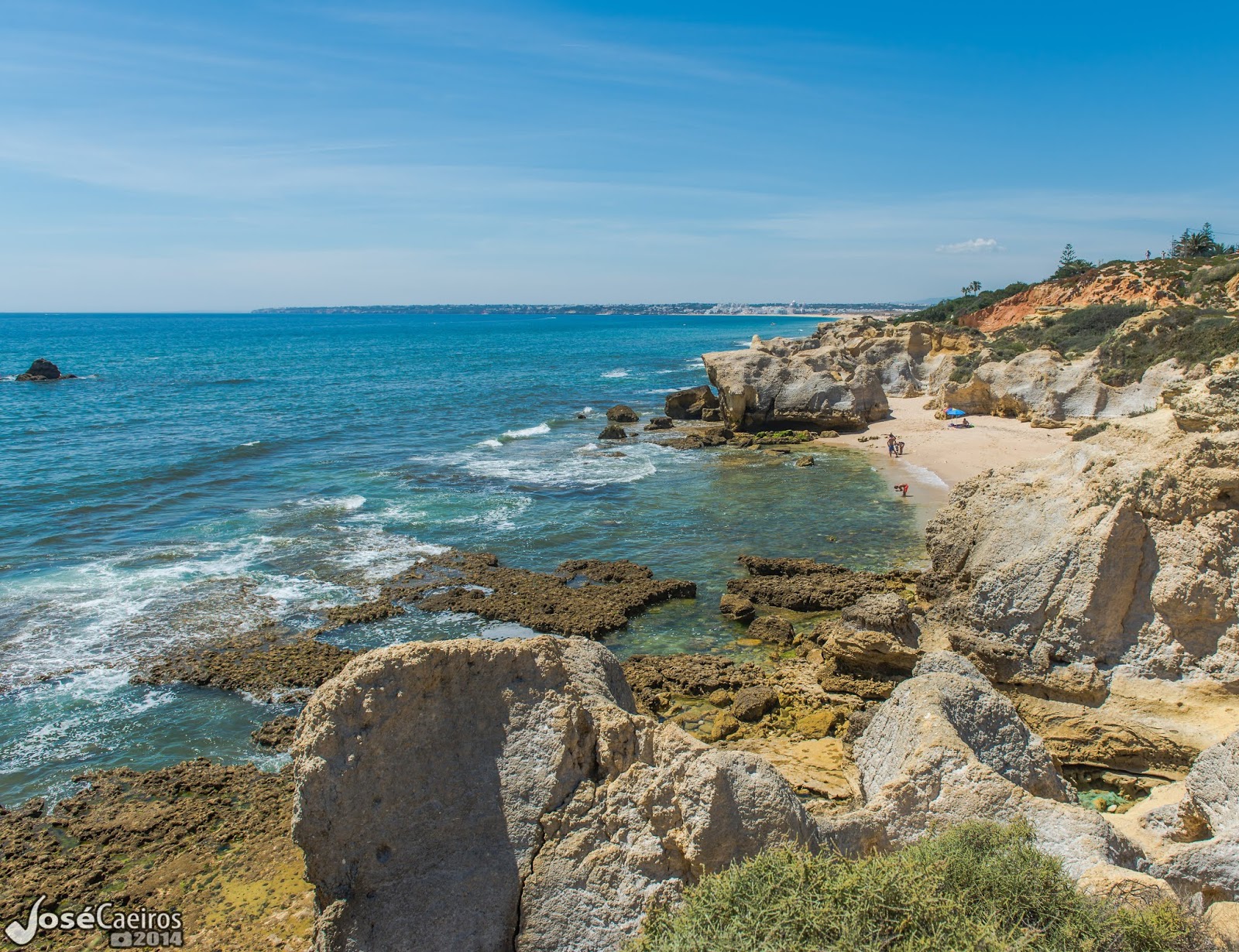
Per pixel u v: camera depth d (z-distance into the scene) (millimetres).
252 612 23672
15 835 14453
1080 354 59469
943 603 18953
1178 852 9031
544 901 8625
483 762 9195
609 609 23828
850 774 14602
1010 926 7453
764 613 24062
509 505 35438
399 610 24000
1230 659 14094
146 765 16562
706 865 8344
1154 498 15164
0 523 31688
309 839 8734
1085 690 15148
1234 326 47594
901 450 45312
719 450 48219
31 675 19859
